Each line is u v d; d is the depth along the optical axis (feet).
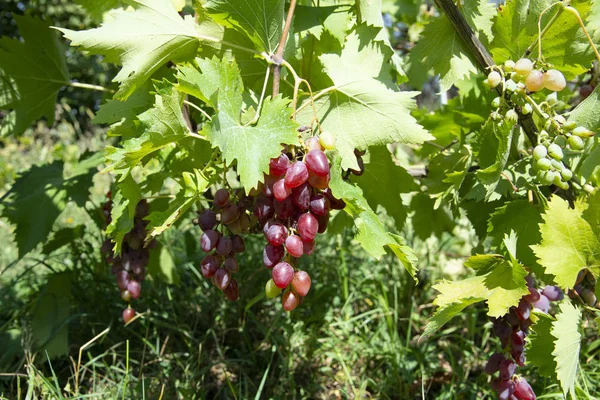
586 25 2.69
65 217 5.67
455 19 2.70
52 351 3.28
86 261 4.08
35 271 4.51
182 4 2.79
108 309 3.71
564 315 2.34
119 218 2.65
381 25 2.88
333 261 4.20
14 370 3.24
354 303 4.05
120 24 2.48
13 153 8.86
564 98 3.19
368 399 3.26
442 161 3.10
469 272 4.17
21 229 3.38
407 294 3.93
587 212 2.41
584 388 2.88
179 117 2.26
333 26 2.83
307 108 2.59
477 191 2.85
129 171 2.47
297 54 2.81
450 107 3.57
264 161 2.13
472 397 3.16
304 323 3.59
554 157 2.53
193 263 4.17
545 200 2.59
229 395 3.24
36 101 3.43
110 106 2.78
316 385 3.30
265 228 2.25
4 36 3.28
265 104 2.24
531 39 2.76
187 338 3.56
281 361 3.38
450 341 3.67
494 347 3.59
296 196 2.19
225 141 2.16
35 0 3.64
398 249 2.31
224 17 2.39
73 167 3.71
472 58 2.79
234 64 2.27
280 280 2.20
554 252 2.42
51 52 3.38
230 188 2.39
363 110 2.52
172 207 2.35
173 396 3.12
